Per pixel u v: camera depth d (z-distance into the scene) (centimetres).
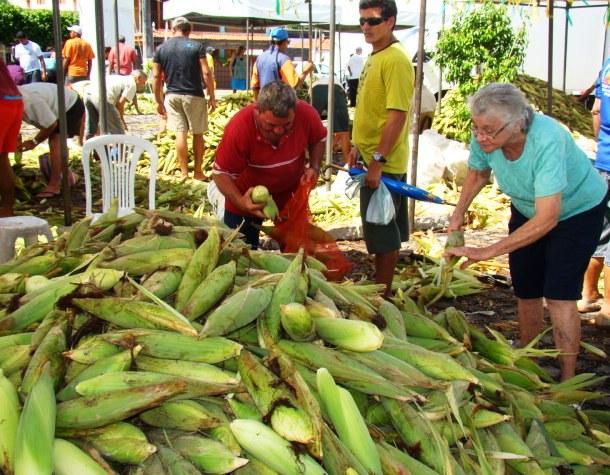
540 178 337
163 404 205
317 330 238
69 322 224
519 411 262
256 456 197
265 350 230
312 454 197
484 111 326
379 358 238
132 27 2286
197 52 917
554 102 1434
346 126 1034
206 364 214
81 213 793
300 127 434
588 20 1570
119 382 201
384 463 211
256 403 207
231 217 459
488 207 823
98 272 244
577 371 430
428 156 880
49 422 187
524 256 401
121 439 191
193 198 878
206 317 241
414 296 513
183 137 947
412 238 711
